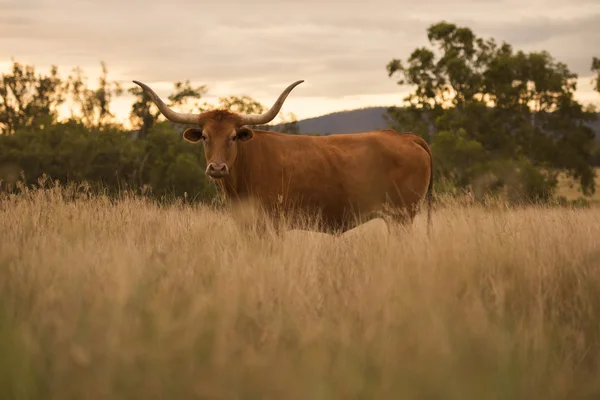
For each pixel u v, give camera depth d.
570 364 3.44
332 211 8.23
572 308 4.35
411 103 52.06
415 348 3.32
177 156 43.81
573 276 4.90
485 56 52.16
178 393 2.96
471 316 3.67
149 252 5.43
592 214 8.41
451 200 7.37
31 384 3.04
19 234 6.10
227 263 4.89
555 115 49.88
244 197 8.04
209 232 6.54
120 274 4.17
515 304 4.35
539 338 3.56
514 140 48.69
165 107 7.99
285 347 3.42
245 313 3.79
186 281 4.45
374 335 3.44
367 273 4.74
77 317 3.59
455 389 2.96
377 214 8.38
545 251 5.35
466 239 5.70
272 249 5.94
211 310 3.70
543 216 7.36
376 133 8.55
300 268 4.92
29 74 65.00
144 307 3.79
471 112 48.62
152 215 7.57
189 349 3.19
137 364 3.11
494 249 5.41
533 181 39.91
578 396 3.12
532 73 49.78
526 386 3.09
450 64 49.59
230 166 7.77
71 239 6.20
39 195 7.70
